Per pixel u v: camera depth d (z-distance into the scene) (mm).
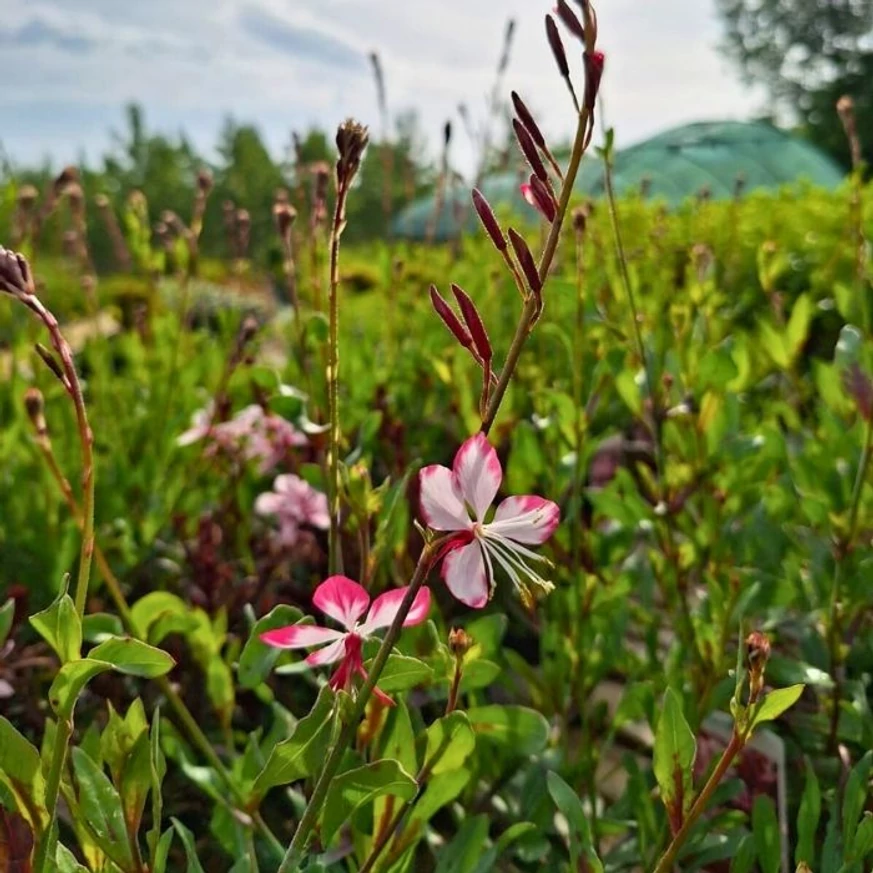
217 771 1728
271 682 2244
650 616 2141
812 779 1392
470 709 1467
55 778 970
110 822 1185
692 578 2393
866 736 1719
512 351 955
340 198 1189
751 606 1778
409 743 1275
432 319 3377
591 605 1970
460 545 967
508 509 973
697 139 12961
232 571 2502
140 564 2611
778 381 3475
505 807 1809
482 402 986
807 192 5559
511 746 1466
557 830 1777
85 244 3258
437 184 3408
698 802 1086
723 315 3504
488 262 3584
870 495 2002
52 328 957
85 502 984
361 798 1101
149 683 2234
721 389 2080
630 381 2086
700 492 2203
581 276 1912
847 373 1899
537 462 2172
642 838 1553
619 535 2158
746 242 4566
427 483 963
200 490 2996
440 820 1910
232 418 2984
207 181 2803
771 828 1354
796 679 1605
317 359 2459
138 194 2779
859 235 2414
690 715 1685
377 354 3613
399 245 3916
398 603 1062
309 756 1072
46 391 3014
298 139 2539
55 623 971
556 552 2160
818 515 1923
